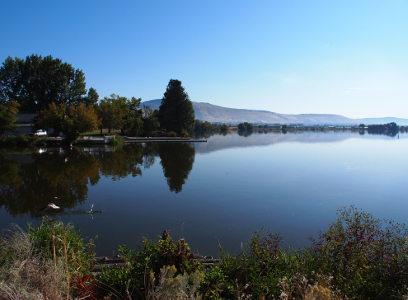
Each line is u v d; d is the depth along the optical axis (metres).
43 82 57.66
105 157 28.41
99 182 17.14
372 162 26.84
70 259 4.28
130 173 20.23
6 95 57.78
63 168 21.75
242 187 16.12
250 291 4.23
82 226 9.85
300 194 14.73
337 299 3.43
